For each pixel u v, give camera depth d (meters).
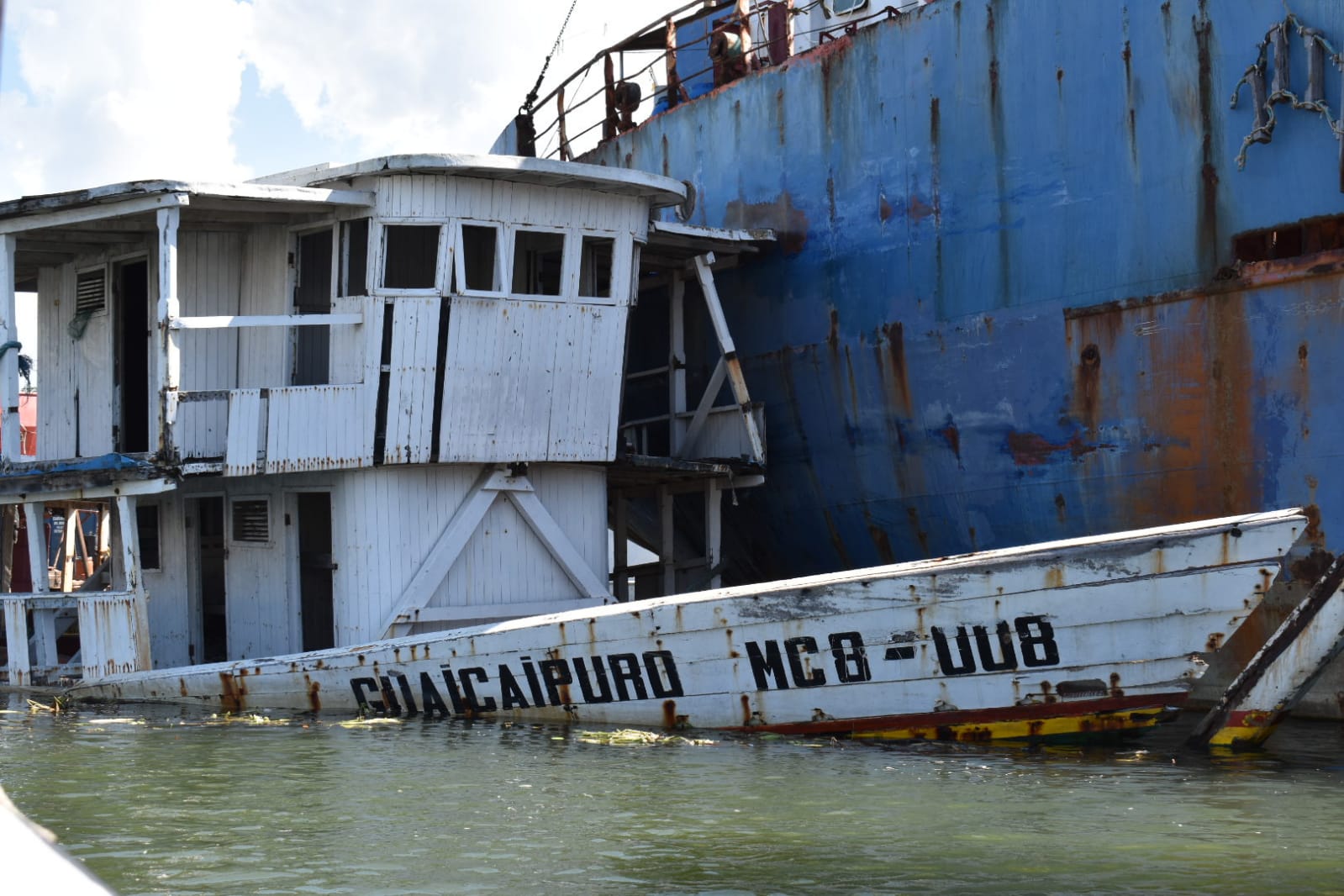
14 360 13.40
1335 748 9.45
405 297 12.59
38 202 12.66
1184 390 11.87
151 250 13.74
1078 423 12.69
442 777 8.36
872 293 14.48
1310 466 11.05
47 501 13.45
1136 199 12.15
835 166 14.88
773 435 15.89
